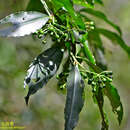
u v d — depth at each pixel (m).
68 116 1.23
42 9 1.35
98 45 1.44
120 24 4.59
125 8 4.62
